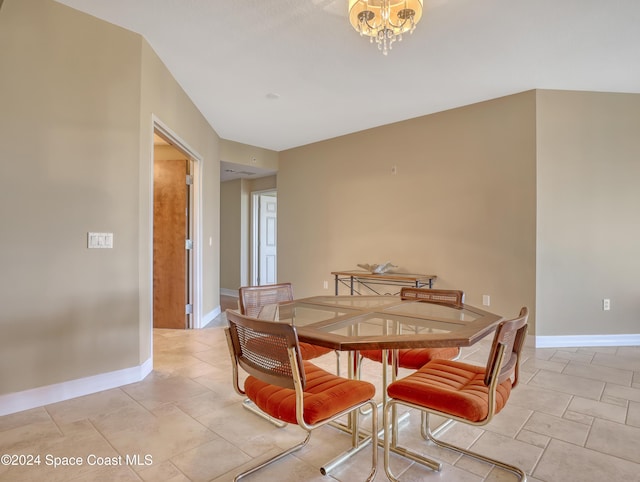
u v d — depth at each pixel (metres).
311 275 5.64
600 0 2.32
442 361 1.99
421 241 4.46
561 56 3.04
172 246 4.41
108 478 1.67
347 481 1.66
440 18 2.50
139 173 2.80
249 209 7.08
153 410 2.33
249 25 2.63
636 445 1.95
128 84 2.74
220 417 2.25
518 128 3.79
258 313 2.08
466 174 4.12
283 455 1.85
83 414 2.27
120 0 2.38
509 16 2.48
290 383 1.40
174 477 1.68
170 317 4.42
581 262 3.75
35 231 2.35
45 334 2.39
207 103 4.10
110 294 2.66
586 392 2.63
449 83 3.56
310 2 2.37
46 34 2.38
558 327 3.74
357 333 1.60
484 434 2.07
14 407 2.28
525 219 3.75
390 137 4.75
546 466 1.77
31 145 2.33
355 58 3.09
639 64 3.18
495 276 3.93
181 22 2.61
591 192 3.74
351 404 1.55
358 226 5.07
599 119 3.75
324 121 4.67
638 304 3.79
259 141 5.58
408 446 1.95
